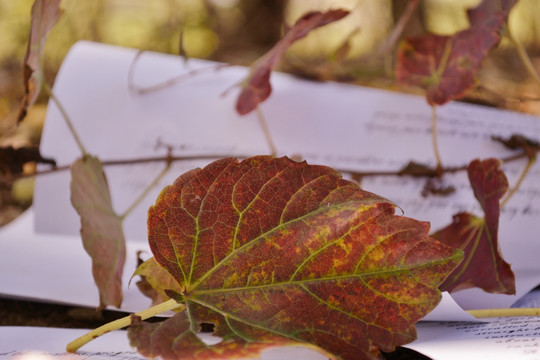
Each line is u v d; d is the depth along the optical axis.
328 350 0.39
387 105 0.63
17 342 0.44
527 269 0.52
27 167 0.59
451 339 0.43
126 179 0.60
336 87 0.64
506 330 0.43
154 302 0.47
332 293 0.41
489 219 0.47
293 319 0.41
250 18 1.39
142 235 0.58
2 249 0.56
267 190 0.42
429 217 0.57
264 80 0.57
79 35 0.87
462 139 0.60
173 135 0.62
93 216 0.48
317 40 1.21
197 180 0.41
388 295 0.41
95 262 0.47
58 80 0.63
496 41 0.53
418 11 1.23
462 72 0.54
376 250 0.41
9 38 1.10
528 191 0.57
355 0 0.93
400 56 0.55
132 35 1.32
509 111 0.64
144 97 0.63
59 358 0.42
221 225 0.42
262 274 0.41
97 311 0.48
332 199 0.41
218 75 0.65
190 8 1.40
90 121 0.62
